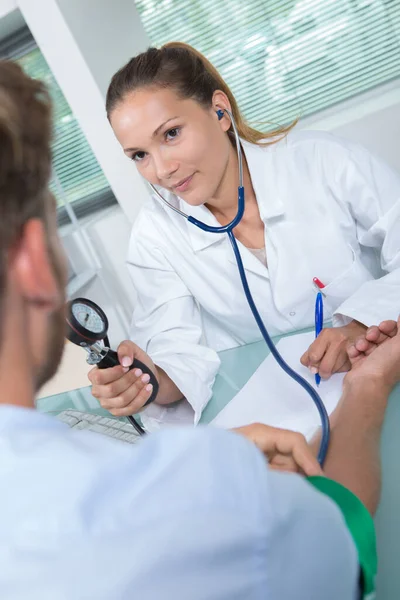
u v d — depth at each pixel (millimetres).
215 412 1074
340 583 418
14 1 2373
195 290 1389
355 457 703
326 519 408
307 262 1300
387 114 2504
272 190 1286
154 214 1396
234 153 1300
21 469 371
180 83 1128
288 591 378
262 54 2920
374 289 1144
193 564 348
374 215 1284
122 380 1041
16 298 392
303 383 944
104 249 2900
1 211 373
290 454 662
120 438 1010
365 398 836
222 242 1333
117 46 2547
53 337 426
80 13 2350
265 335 1056
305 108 2941
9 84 405
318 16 2781
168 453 375
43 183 407
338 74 2867
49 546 340
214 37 2943
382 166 1296
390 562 623
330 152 1296
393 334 971
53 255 424
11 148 372
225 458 377
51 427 412
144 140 1133
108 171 2498
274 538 368
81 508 347
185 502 356
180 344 1277
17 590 336
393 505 691
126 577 336
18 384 402
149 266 1429
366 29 2752
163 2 2924
